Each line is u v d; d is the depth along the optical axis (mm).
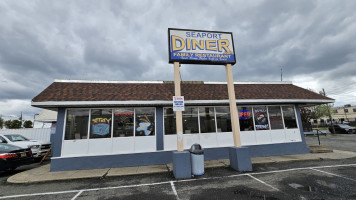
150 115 8406
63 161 7301
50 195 4789
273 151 8984
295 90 10250
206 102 8227
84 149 7625
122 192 4871
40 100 6977
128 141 7996
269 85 10734
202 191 4719
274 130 9367
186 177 5926
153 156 7926
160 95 8289
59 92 7656
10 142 9609
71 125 7762
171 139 8312
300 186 4793
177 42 7289
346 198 3979
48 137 15672
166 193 4680
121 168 7312
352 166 6578
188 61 7223
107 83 9094
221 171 6559
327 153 9070
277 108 9680
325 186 4727
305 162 7484
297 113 9742
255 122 9305
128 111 8273
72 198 4559
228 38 7773
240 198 4184
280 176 5734
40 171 7184
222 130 8906
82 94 7672
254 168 6812
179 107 6629
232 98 7355
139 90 8602
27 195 4816
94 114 8000
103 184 5613
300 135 9531
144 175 6430
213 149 8523
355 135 21062
